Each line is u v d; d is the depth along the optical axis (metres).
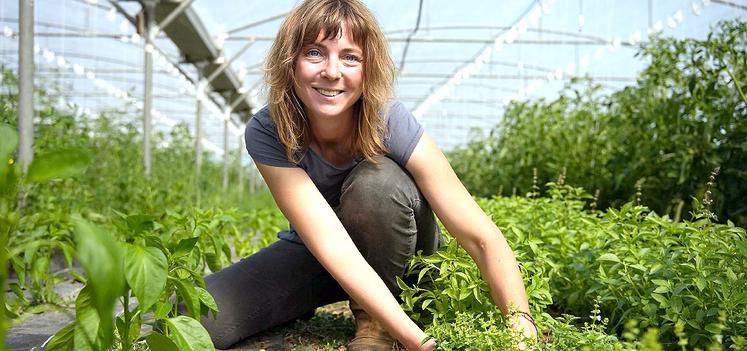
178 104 22.42
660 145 6.40
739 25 5.89
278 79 2.60
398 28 13.78
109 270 1.54
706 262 2.90
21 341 3.04
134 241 2.29
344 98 2.56
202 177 12.74
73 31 13.09
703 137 5.87
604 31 12.91
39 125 6.53
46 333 3.20
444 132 28.92
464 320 2.49
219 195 12.53
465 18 13.19
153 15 9.64
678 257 2.97
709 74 6.13
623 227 3.46
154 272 1.84
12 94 6.11
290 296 3.13
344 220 2.79
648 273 2.88
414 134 2.72
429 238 3.04
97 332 1.88
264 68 2.69
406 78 19.92
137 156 8.66
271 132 2.69
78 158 1.67
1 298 1.64
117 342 2.43
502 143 10.18
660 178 6.50
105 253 1.54
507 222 3.87
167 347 2.04
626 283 2.96
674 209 6.24
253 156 2.71
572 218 4.21
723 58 6.01
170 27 10.67
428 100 15.42
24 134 5.22
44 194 5.35
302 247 3.13
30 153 5.25
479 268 2.66
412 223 2.81
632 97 7.10
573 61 15.74
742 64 5.84
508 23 13.25
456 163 15.67
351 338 3.15
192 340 2.09
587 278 3.29
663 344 2.70
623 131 6.97
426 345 2.41
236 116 23.06
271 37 13.27
